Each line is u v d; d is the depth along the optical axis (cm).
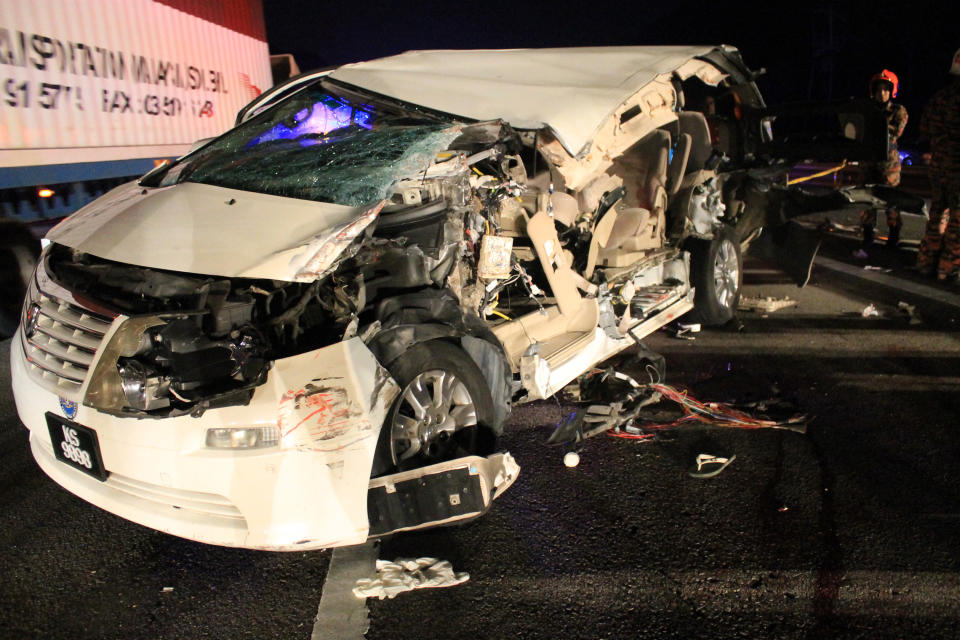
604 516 284
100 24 666
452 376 285
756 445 344
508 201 351
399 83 391
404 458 274
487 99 364
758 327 537
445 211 299
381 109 377
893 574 248
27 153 569
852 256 804
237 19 977
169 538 274
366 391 237
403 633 220
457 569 251
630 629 222
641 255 450
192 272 238
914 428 361
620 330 407
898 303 594
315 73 438
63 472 260
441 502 246
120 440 229
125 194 329
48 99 596
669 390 390
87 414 235
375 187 278
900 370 441
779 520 281
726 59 486
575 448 339
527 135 351
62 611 230
